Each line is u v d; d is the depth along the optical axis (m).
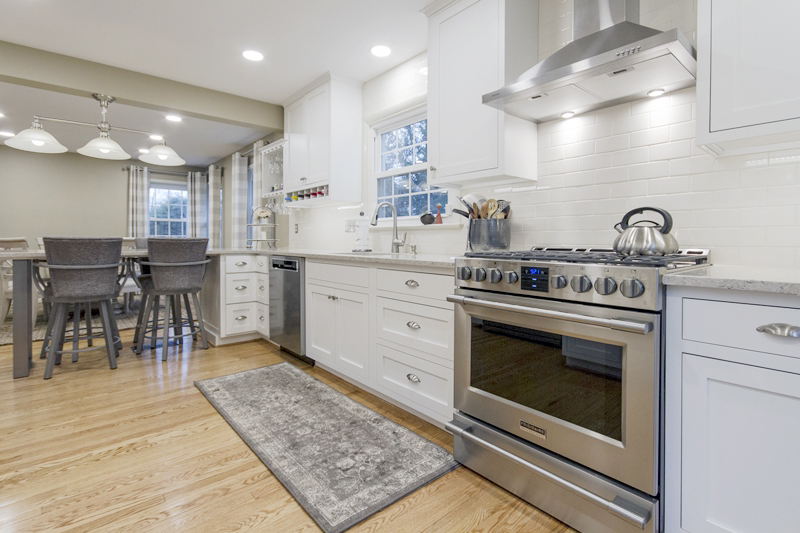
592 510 1.32
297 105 3.98
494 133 2.16
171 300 3.78
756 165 1.58
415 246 3.05
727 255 1.64
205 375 2.83
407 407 2.21
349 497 1.51
